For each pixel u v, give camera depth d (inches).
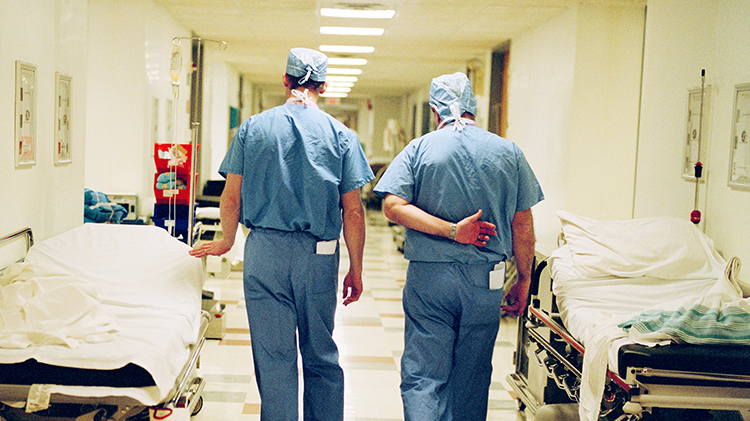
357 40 305.9
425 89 522.3
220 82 385.7
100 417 75.9
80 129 140.3
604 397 88.3
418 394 89.2
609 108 212.7
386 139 682.8
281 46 331.3
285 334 93.0
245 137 92.8
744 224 108.9
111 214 168.1
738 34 113.0
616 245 109.9
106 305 97.3
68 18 131.2
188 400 86.4
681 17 133.6
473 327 92.7
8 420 79.0
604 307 99.7
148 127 232.1
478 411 97.0
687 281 103.0
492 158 92.5
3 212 103.2
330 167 93.9
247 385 139.3
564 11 221.3
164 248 116.6
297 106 95.2
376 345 175.6
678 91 134.0
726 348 79.1
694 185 126.0
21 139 109.1
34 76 113.8
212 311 171.3
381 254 353.4
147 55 227.3
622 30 211.0
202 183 326.3
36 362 76.5
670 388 77.0
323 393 98.0
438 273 90.5
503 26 258.8
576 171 213.3
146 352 79.2
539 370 120.2
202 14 253.6
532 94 259.3
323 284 94.0
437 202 91.7
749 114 107.3
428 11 233.1
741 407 78.2
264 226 92.5
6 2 102.2
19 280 94.5
